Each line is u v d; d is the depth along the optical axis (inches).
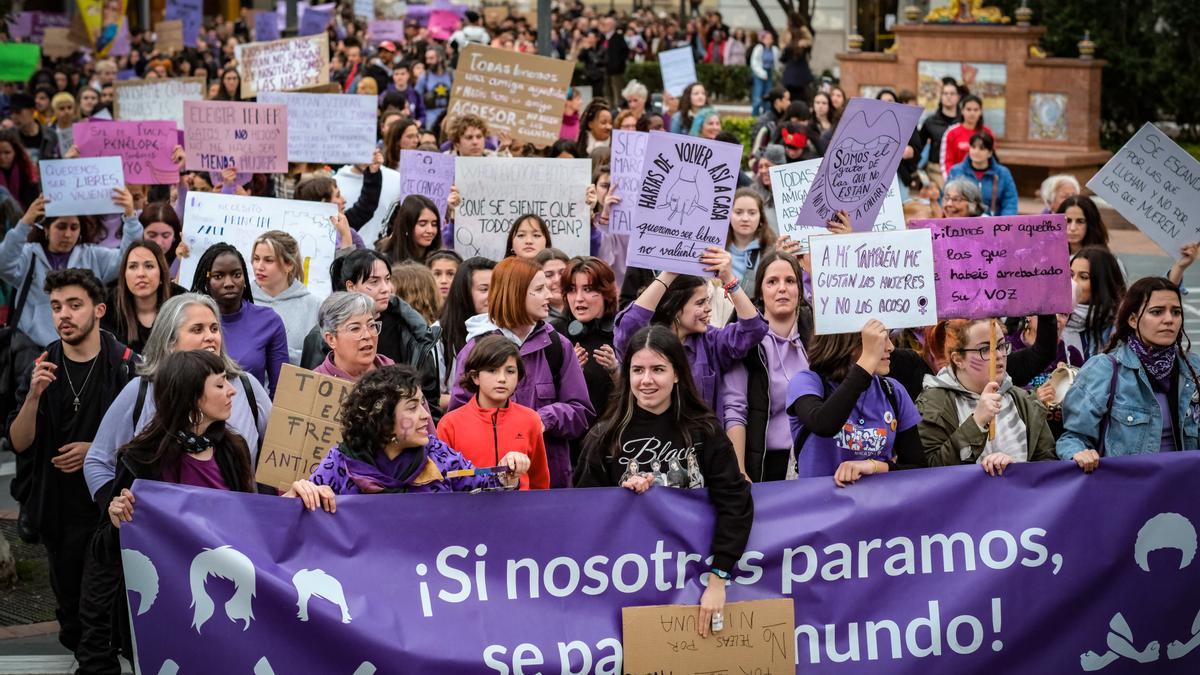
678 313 317.7
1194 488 280.7
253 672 250.8
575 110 712.4
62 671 315.3
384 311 356.8
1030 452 294.2
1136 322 295.4
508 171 483.2
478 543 260.2
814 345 283.1
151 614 249.9
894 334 371.2
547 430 306.5
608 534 264.4
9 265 426.6
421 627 255.1
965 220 292.0
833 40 1889.8
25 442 301.3
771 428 317.7
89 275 306.0
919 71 1125.7
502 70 597.3
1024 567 275.9
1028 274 293.7
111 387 307.1
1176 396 296.5
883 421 276.8
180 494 250.4
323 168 568.4
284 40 700.0
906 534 273.4
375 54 1185.4
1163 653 281.3
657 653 264.2
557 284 376.8
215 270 334.6
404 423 257.3
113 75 1097.4
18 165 615.2
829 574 271.4
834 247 276.5
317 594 251.8
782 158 602.5
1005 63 1083.9
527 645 258.8
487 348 282.0
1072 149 1065.5
